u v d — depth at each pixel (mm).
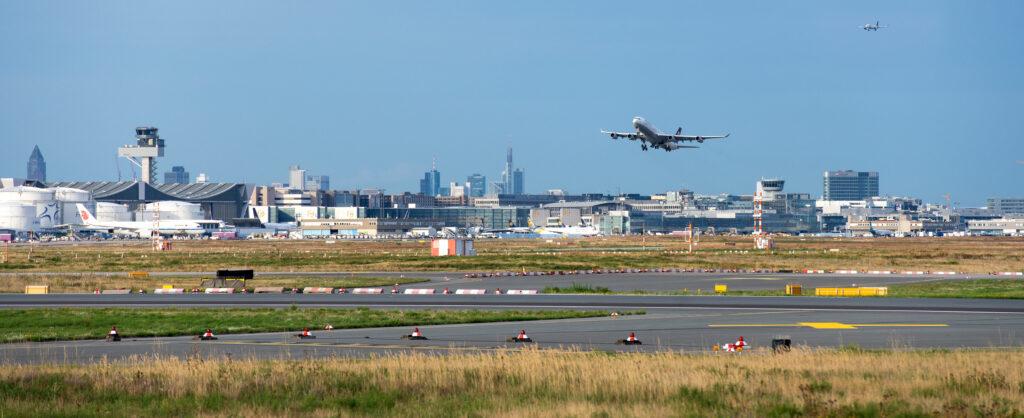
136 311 154000
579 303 169375
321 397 78688
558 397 77375
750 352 105000
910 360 93438
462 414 71062
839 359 94250
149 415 72750
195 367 90812
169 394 80062
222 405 76188
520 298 181250
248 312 152125
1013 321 136625
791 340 117625
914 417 69812
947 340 116562
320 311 153625
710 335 123438
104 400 78688
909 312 149500
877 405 72562
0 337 121188
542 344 116000
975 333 123188
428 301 175375
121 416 72312
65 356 105875
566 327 132875
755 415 70562
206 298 184250
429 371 88062
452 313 149750
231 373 87750
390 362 94312
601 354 100688
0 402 76562
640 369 87625
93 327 132750
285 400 77562
